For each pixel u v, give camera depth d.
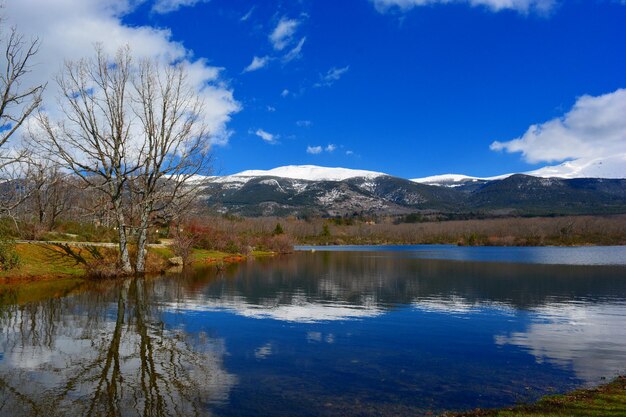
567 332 17.33
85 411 8.91
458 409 9.30
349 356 13.46
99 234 46.50
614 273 44.75
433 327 18.03
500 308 23.12
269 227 140.25
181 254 46.62
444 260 67.69
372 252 102.12
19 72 23.86
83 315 18.66
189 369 11.80
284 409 9.24
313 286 32.03
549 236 163.00
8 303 21.12
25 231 38.03
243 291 28.42
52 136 30.77
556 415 8.63
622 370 12.23
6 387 10.17
